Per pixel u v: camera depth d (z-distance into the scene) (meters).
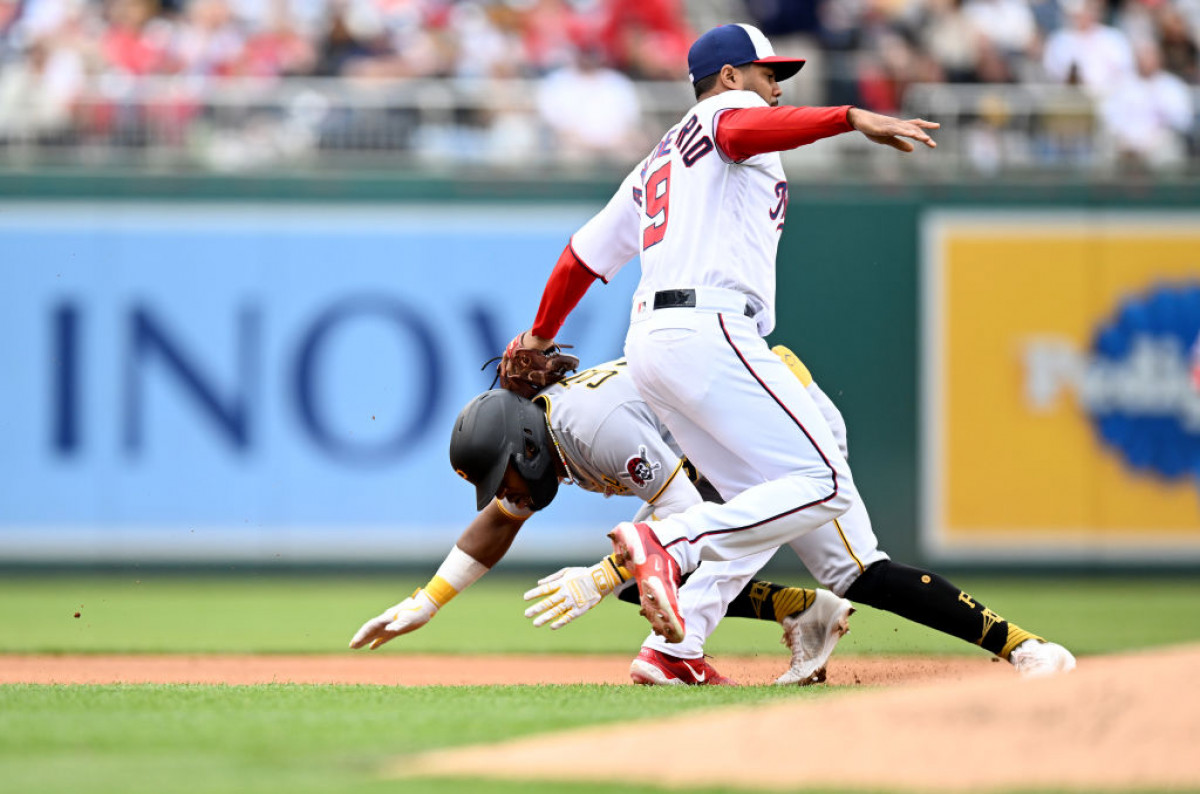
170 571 37.91
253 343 38.19
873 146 39.03
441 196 38.53
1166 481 38.72
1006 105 39.50
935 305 38.75
